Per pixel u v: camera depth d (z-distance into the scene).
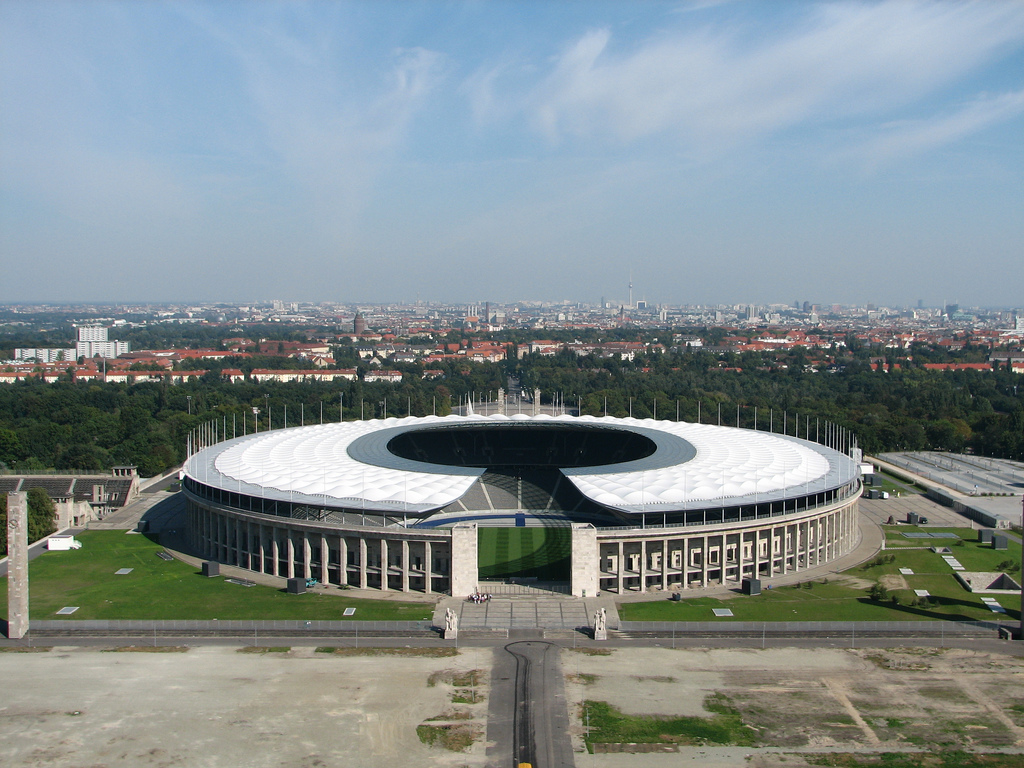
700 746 114.25
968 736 117.19
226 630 154.88
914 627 157.12
